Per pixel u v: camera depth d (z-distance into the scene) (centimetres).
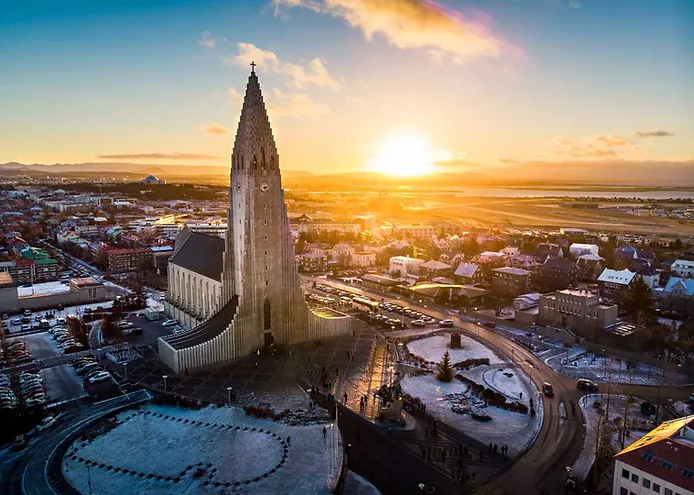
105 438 10175
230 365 14038
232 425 10706
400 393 11769
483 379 13338
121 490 8500
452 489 8550
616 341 16000
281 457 9500
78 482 8712
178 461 9375
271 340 15388
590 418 11181
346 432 10431
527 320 18500
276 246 15225
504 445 9981
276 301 15362
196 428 10588
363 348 15562
